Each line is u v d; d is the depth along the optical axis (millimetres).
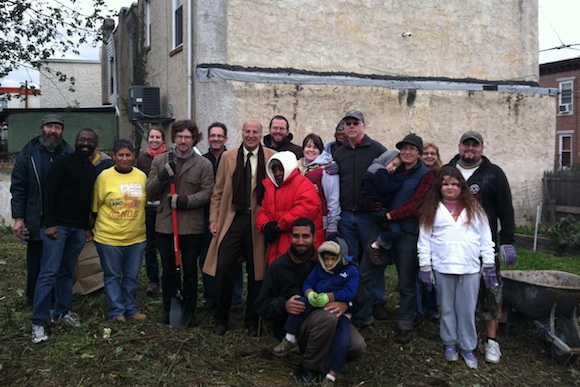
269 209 4684
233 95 8477
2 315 5262
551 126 11430
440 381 4203
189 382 3938
